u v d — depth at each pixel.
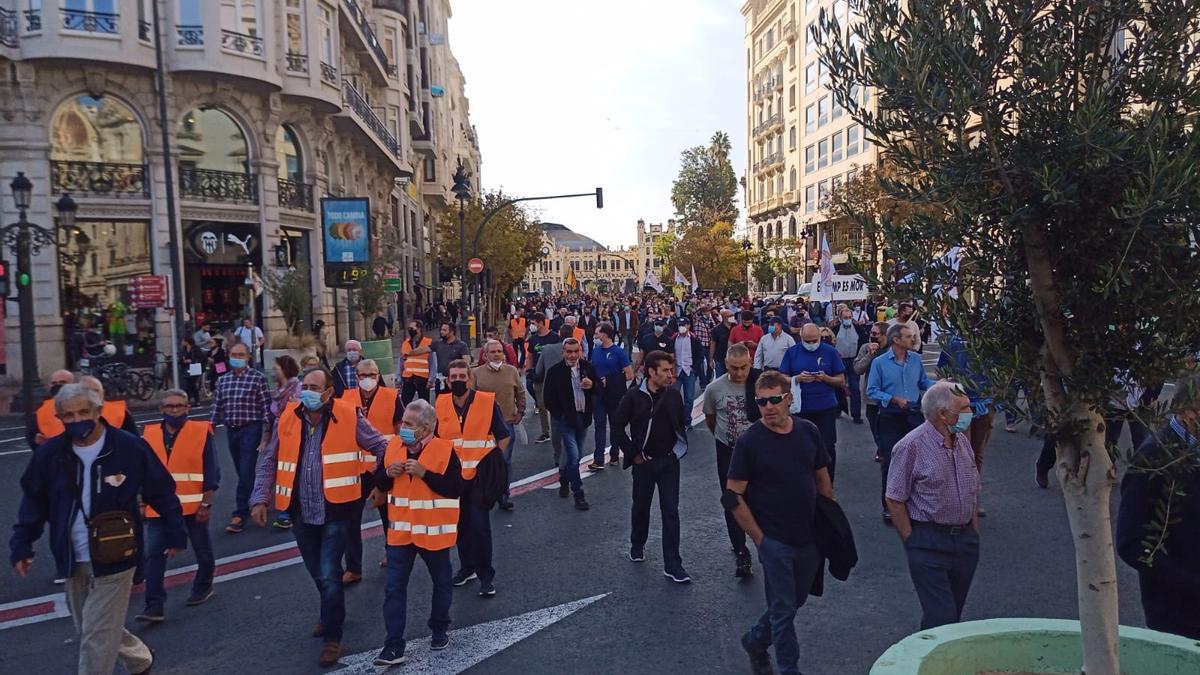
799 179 62.38
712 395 7.27
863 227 3.54
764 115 71.44
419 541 5.60
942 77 3.14
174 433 6.77
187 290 25.89
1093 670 3.22
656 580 6.92
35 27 22.59
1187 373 2.88
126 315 24.64
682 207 87.62
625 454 7.12
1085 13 3.12
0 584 7.39
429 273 61.38
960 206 3.18
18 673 5.55
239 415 8.95
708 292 57.66
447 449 5.72
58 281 23.36
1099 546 3.21
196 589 6.75
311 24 28.42
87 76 23.42
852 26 3.50
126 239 24.66
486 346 10.05
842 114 52.97
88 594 4.77
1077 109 2.90
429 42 57.72
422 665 5.47
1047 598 6.13
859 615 6.03
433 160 59.34
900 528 4.80
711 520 8.75
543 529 8.57
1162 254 2.85
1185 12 2.99
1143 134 2.85
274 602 6.75
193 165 25.95
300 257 28.31
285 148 29.20
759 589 6.66
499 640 5.82
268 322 27.12
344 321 33.91
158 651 5.83
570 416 9.34
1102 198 2.95
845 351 14.34
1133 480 3.85
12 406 19.16
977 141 3.20
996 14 3.11
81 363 20.56
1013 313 3.32
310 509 5.76
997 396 3.16
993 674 3.42
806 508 4.91
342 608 5.69
